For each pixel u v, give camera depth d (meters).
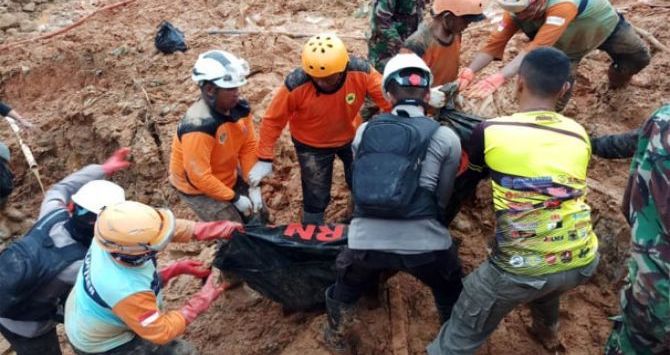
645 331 3.16
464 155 3.66
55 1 9.55
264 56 7.22
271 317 4.53
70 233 3.55
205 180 3.90
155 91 7.13
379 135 3.34
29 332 3.73
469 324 3.38
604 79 5.49
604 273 4.38
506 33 4.45
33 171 6.60
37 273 3.42
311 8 8.24
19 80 7.99
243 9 8.27
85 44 8.02
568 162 3.10
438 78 4.44
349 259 3.62
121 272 3.16
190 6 8.62
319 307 4.23
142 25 8.38
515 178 3.11
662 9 6.27
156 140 6.67
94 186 3.49
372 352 4.12
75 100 7.21
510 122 3.20
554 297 3.57
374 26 4.89
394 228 3.34
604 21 4.37
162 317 3.30
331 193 5.30
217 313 4.65
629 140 3.44
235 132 4.06
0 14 9.11
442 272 3.53
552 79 3.16
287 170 5.79
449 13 4.04
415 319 4.29
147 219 3.09
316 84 3.99
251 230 3.98
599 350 4.07
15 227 6.99
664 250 2.87
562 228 3.09
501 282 3.20
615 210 4.40
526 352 4.07
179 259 5.48
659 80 5.37
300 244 3.91
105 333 3.34
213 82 3.65
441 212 3.48
